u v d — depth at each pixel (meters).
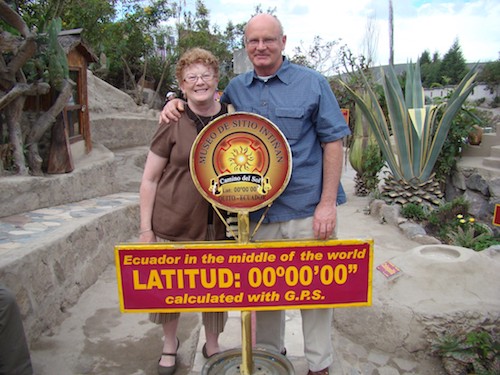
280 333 2.48
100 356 2.89
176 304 1.88
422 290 3.21
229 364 2.08
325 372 2.28
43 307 3.14
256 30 2.05
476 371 2.74
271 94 2.14
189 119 2.22
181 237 2.31
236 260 1.86
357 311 3.29
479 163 6.84
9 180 4.25
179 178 2.24
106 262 4.36
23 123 5.05
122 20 13.46
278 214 2.17
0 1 4.27
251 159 1.85
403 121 6.12
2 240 3.38
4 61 4.60
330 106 2.11
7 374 2.28
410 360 3.08
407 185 6.25
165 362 2.60
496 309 3.04
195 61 2.10
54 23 4.80
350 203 7.42
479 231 5.53
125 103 10.57
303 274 1.88
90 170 5.61
